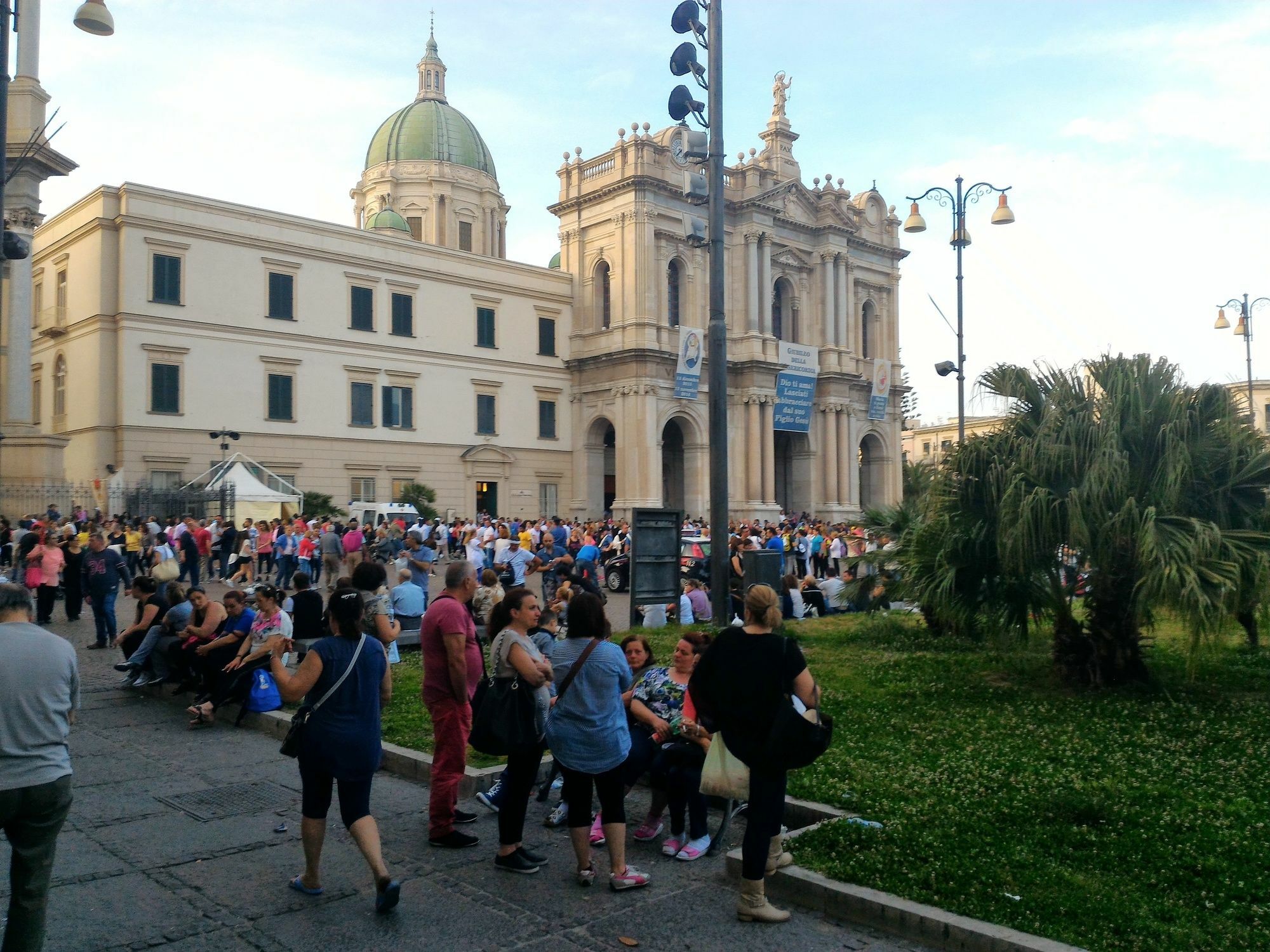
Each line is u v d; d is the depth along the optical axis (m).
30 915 4.96
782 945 5.88
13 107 30.70
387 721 11.15
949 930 5.73
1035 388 12.41
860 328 61.94
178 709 12.88
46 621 20.08
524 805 7.06
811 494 57.66
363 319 44.69
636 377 49.38
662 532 18.00
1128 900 5.95
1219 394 11.65
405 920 6.25
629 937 5.97
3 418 33.78
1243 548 10.54
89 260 39.03
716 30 15.60
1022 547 11.11
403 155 63.72
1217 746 9.31
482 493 48.97
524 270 50.88
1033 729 10.13
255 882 6.86
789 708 6.08
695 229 15.89
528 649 6.95
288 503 37.97
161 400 38.66
